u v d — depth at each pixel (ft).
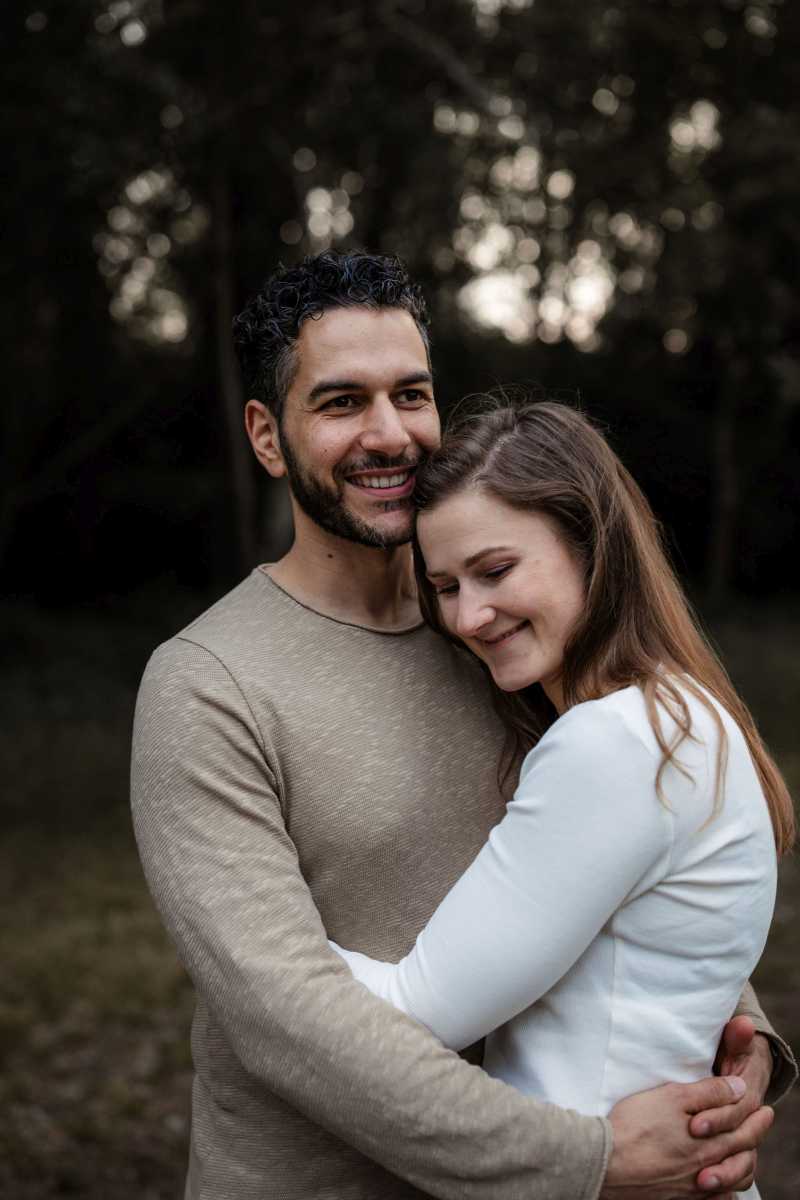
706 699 4.75
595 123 25.59
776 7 23.44
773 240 26.35
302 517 5.40
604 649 4.86
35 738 34.04
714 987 4.65
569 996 4.65
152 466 57.93
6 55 22.67
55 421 52.54
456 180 29.43
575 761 4.45
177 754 4.78
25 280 29.22
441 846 5.12
